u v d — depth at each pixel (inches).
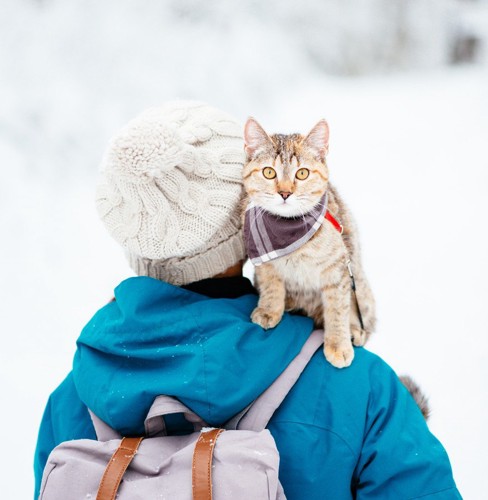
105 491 58.5
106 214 73.9
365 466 67.6
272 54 468.8
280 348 68.1
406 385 93.9
